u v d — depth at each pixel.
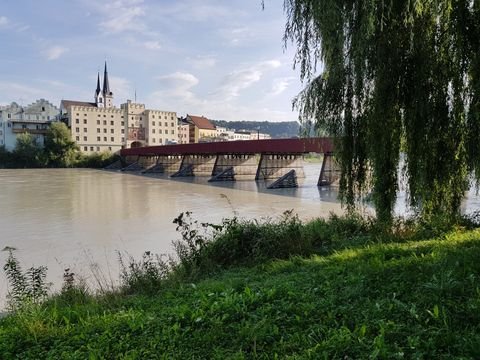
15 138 97.25
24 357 3.86
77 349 3.88
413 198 8.62
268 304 4.32
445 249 5.96
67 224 20.09
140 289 6.64
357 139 9.01
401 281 4.61
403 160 8.70
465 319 3.45
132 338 3.93
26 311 5.11
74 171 77.50
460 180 8.46
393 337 3.25
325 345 3.20
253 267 7.38
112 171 79.25
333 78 8.45
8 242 16.06
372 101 8.28
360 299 4.19
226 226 9.23
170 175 65.06
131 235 17.23
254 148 50.84
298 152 46.22
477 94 7.10
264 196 33.62
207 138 127.06
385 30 7.67
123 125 110.31
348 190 9.47
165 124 117.19
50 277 11.20
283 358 3.15
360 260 6.02
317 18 7.36
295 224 9.57
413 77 7.78
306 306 4.11
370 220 9.98
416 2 6.73
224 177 54.75
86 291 7.22
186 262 7.82
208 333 3.76
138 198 32.16
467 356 2.87
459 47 7.17
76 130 102.75
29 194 35.19
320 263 6.48
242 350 3.44
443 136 7.96
